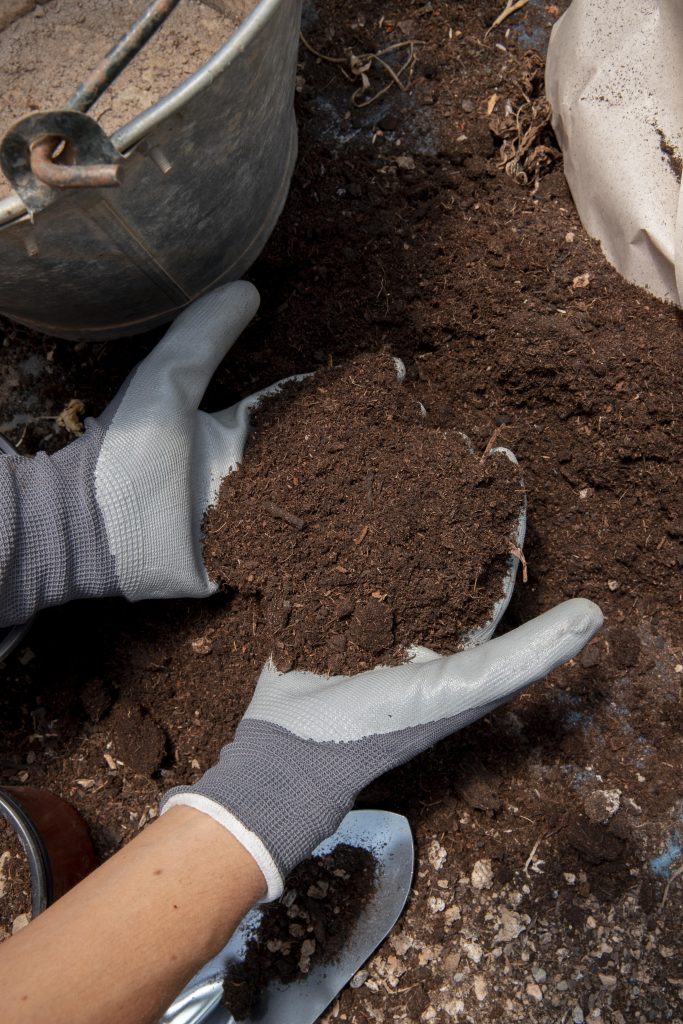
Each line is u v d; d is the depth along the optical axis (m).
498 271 0.69
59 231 0.52
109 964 0.48
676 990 0.66
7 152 0.46
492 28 0.74
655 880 0.67
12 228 0.50
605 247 0.69
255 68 0.52
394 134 0.73
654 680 0.69
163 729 0.69
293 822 0.54
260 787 0.55
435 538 0.61
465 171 0.72
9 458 0.60
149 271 0.60
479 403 0.70
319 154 0.72
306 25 0.74
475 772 0.68
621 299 0.68
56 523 0.59
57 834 0.64
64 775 0.70
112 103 0.64
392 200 0.71
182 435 0.63
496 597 0.64
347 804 0.56
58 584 0.59
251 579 0.62
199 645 0.68
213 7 0.67
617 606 0.70
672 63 0.63
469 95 0.73
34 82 0.67
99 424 0.63
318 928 0.66
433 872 0.68
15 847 0.66
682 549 0.68
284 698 0.60
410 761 0.68
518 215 0.71
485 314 0.69
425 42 0.74
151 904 0.50
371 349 0.71
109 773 0.70
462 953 0.67
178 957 0.49
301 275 0.71
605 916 0.67
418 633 0.62
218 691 0.68
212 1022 0.64
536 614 0.70
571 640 0.58
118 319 0.65
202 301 0.65
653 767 0.69
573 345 0.67
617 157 0.66
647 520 0.68
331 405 0.65
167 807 0.55
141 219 0.54
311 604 0.61
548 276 0.69
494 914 0.68
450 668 0.59
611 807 0.68
